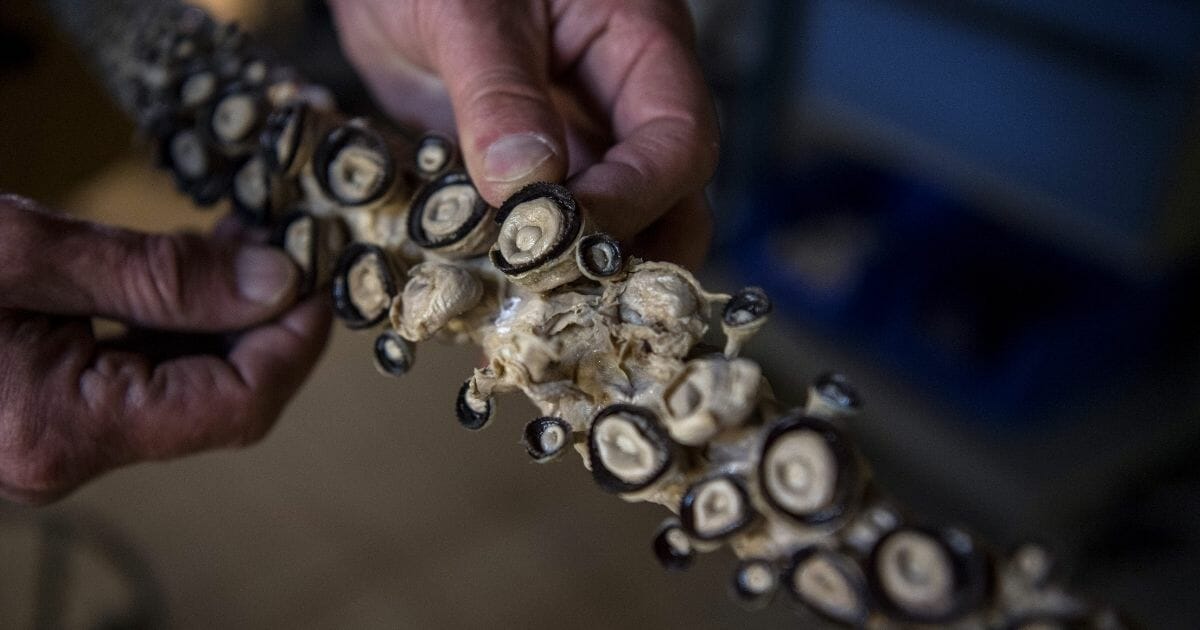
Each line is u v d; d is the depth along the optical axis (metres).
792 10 0.75
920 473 0.74
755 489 0.27
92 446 0.37
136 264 0.36
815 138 0.88
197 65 0.40
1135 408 0.70
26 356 0.36
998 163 0.69
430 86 0.44
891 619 0.26
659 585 0.66
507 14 0.38
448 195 0.33
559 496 0.71
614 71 0.40
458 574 0.66
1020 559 0.26
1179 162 0.58
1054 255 0.75
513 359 0.30
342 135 0.35
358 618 0.64
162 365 0.38
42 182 0.72
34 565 0.66
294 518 0.69
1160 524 0.70
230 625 0.64
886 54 0.72
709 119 0.38
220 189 0.38
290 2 1.02
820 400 0.28
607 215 0.34
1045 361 0.68
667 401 0.28
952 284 0.75
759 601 0.28
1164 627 0.65
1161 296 0.69
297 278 0.37
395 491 0.70
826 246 0.81
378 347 0.33
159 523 0.68
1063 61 0.61
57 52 0.69
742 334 0.29
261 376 0.38
